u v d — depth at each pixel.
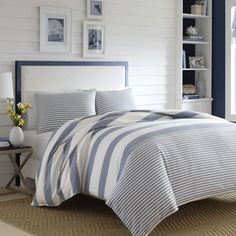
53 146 7.64
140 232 6.33
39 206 7.62
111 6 9.82
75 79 9.35
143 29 10.22
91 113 8.78
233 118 10.77
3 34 8.74
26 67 8.87
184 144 6.97
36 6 9.02
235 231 6.69
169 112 8.05
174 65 10.68
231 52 10.76
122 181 6.55
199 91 11.05
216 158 7.12
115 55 9.91
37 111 8.62
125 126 7.28
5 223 7.00
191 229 6.75
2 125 8.76
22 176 8.27
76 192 7.18
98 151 7.09
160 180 6.55
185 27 11.08
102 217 7.20
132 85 10.13
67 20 9.30
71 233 6.63
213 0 10.98
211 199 7.96
